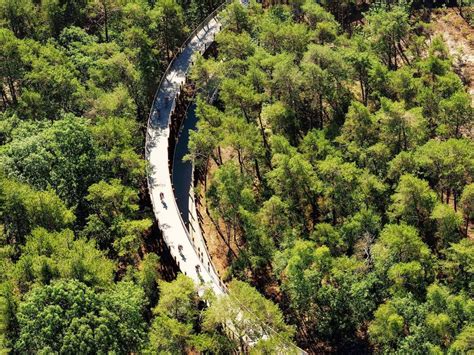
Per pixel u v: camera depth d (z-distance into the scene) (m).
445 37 140.50
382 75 113.56
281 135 107.19
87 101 107.25
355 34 133.38
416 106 112.44
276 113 106.56
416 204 91.50
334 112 117.25
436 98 109.25
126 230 87.69
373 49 126.06
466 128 108.00
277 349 75.62
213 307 77.56
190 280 80.75
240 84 112.69
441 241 92.31
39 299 69.44
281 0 150.38
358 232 90.50
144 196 105.38
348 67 115.81
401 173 97.12
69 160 94.81
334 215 98.19
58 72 108.44
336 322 84.69
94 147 97.56
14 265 77.62
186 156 105.69
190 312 80.00
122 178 99.75
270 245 92.44
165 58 136.62
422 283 83.62
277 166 102.50
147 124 115.69
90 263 76.94
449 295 80.69
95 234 90.75
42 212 84.88
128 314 73.06
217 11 147.00
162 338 74.56
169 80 127.69
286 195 98.62
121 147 98.94
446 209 88.31
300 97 114.19
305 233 96.94
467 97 105.19
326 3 146.12
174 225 97.94
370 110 117.31
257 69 113.44
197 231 102.19
